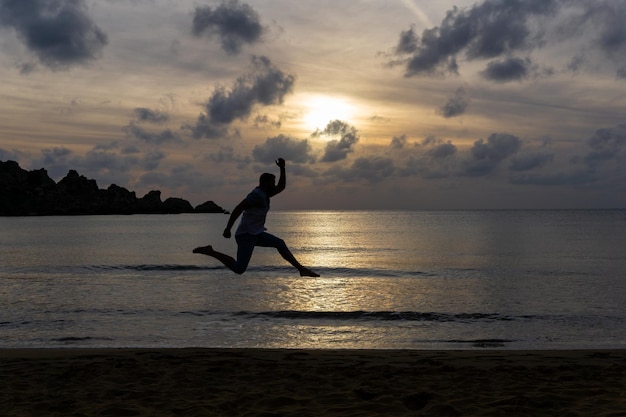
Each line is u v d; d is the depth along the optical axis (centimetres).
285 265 3619
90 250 5122
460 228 10088
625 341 1362
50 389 705
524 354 1052
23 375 789
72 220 15662
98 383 734
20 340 1357
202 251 690
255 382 736
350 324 1595
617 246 5231
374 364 902
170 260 4094
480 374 780
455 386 700
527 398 616
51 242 6319
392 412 580
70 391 690
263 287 2505
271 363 877
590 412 568
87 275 3047
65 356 998
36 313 1767
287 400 627
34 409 603
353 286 2558
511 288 2475
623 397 631
